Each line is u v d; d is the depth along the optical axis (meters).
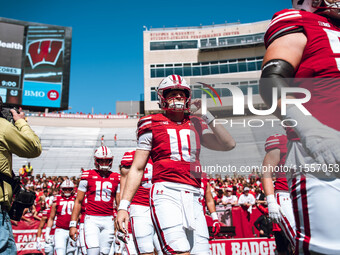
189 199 2.37
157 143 2.47
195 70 42.22
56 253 6.45
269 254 7.43
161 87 2.47
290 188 1.29
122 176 4.59
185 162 2.41
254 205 8.05
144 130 2.48
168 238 2.28
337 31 1.34
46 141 33.91
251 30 41.97
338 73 1.23
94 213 5.27
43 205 9.58
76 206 5.34
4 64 35.59
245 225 7.97
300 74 1.24
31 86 36.31
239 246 7.51
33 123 37.16
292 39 1.26
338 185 1.16
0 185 2.31
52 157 31.56
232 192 9.17
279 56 1.22
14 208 2.46
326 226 1.16
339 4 1.38
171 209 2.34
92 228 5.20
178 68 42.16
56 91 37.12
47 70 37.12
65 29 38.50
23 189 2.58
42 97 36.59
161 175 2.43
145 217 4.07
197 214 2.47
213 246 7.49
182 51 42.56
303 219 1.23
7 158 2.41
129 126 39.09
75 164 31.03
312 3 1.38
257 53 41.56
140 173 2.47
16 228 8.48
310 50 1.26
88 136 36.41
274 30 1.29
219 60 42.19
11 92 35.50
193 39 42.84
